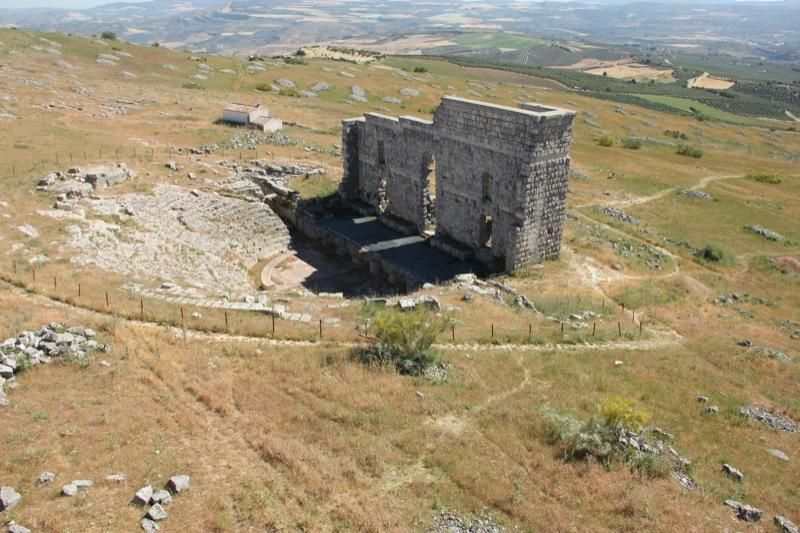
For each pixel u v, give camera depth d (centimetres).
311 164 7738
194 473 2202
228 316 3672
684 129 15312
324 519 2052
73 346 2925
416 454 2469
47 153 6419
